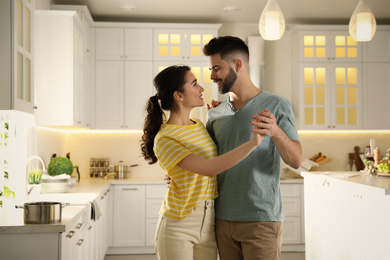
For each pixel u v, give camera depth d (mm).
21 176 3371
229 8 5555
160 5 5445
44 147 4840
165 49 5863
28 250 2336
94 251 4188
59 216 2441
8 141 3139
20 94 2605
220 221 2252
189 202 2158
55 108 4457
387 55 5996
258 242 2158
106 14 5777
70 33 4477
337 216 3797
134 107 5828
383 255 3020
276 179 2215
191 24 5840
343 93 5984
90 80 5754
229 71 2230
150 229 5547
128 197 5547
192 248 2221
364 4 3510
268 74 6297
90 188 4617
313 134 6328
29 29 2834
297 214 5664
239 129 2211
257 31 6285
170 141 2137
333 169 6312
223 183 2227
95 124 5781
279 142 1976
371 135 6324
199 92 2244
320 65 5977
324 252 4090
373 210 3176
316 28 5953
